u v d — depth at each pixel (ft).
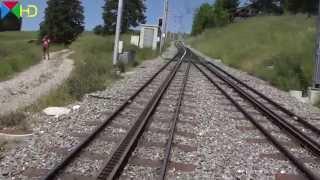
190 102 71.77
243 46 225.35
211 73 129.08
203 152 42.32
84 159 37.50
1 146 39.60
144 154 40.19
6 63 125.59
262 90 99.55
